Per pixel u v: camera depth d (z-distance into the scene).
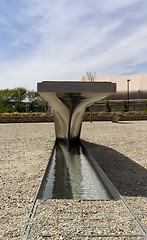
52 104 5.38
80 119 7.11
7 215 2.51
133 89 48.75
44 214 2.46
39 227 2.18
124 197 3.00
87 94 3.68
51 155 5.33
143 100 46.69
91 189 3.45
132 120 22.19
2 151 6.26
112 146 7.00
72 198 3.07
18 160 5.21
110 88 3.45
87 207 2.65
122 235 2.04
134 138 8.51
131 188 3.36
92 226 2.20
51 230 2.13
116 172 4.23
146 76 50.56
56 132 7.66
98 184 3.70
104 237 2.01
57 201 2.84
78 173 4.34
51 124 17.12
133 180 3.74
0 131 11.62
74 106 4.75
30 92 40.78
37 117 21.00
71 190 3.40
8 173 4.18
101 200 2.88
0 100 38.56
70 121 5.58
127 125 14.85
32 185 3.51
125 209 2.58
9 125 16.42
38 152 6.15
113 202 2.80
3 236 2.08
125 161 5.08
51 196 3.14
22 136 9.39
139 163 4.88
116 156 5.60
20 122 20.78
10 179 3.81
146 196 3.04
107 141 7.96
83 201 2.84
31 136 9.37
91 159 5.09
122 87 49.97
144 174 4.09
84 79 40.47
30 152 6.14
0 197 3.02
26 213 2.55
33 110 38.88
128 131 10.98
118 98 48.94
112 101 47.25
